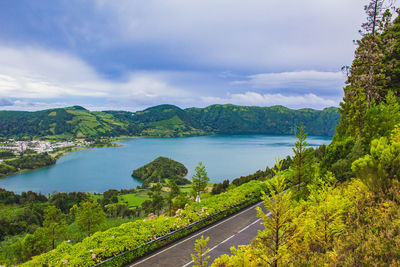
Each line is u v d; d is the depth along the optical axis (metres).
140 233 16.61
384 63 33.69
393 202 9.29
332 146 22.16
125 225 17.58
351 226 9.48
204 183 35.56
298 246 9.44
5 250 34.81
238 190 27.98
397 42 32.53
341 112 32.09
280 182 8.88
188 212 20.73
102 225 38.28
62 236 35.44
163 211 56.28
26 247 29.20
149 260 15.27
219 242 17.59
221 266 9.66
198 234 19.09
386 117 20.58
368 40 31.19
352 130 26.44
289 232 8.88
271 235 8.98
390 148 11.41
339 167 18.95
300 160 19.47
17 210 86.69
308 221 9.77
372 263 6.43
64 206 97.56
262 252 9.01
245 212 24.09
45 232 30.50
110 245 14.85
